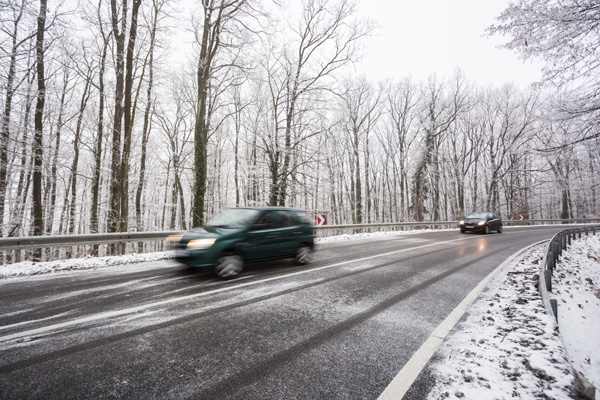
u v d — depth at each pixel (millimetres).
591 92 7766
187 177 27625
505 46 7801
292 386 2441
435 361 2916
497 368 2773
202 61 12555
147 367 2678
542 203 41719
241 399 2256
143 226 25938
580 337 4645
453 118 29219
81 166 25672
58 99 18094
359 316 4098
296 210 7828
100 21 12648
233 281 5797
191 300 4613
